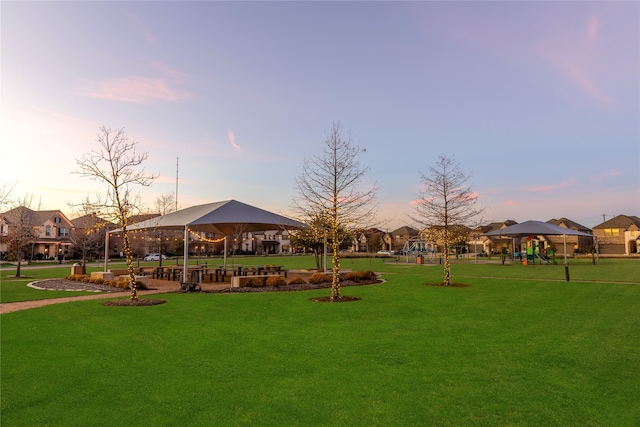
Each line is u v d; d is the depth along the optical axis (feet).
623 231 215.51
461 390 17.87
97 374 20.03
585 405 16.33
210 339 27.09
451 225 67.92
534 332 29.27
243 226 90.63
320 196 52.54
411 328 30.60
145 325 31.83
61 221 207.21
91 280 69.21
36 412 15.70
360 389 17.94
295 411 15.67
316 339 27.07
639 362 22.06
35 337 27.78
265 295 51.11
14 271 105.70
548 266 114.62
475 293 52.39
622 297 48.16
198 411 15.71
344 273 72.43
